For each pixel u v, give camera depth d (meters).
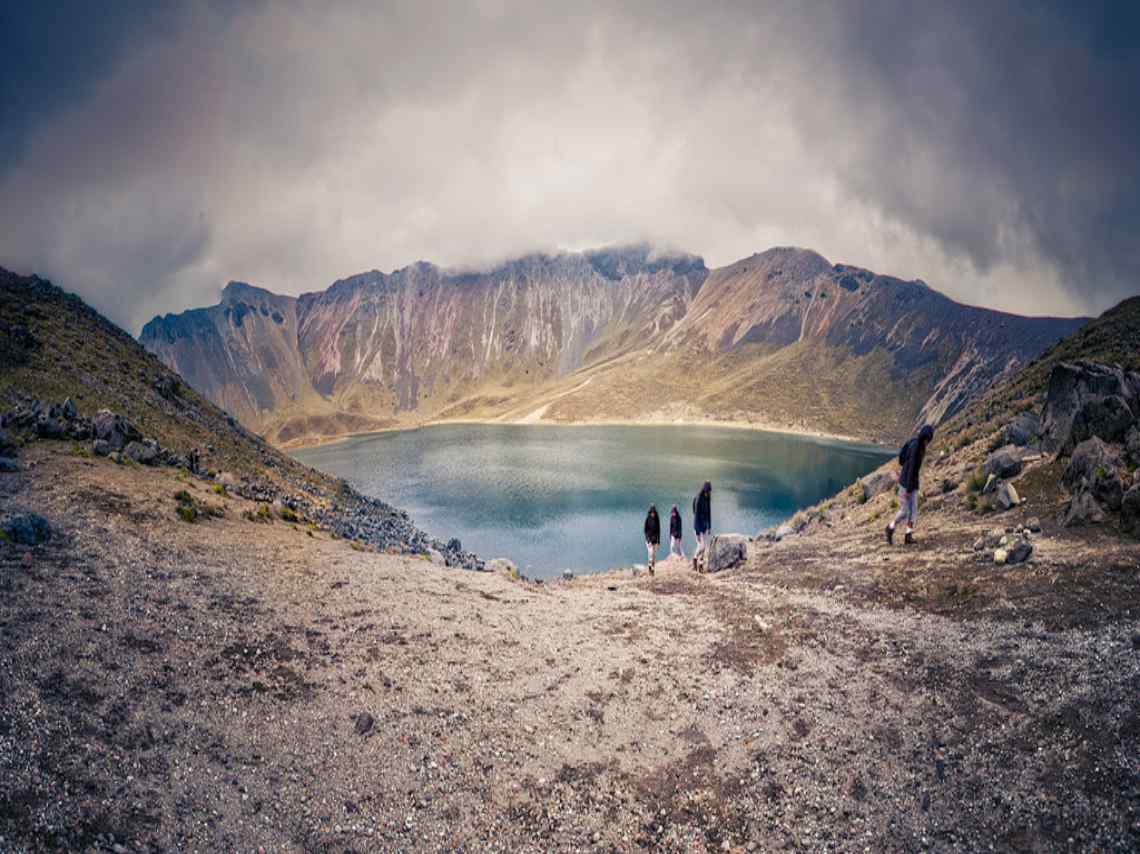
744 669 11.71
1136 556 12.39
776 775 8.63
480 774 8.78
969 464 24.36
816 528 28.50
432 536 79.00
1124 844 6.32
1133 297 40.66
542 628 14.33
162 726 8.59
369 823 7.64
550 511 96.56
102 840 6.41
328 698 10.21
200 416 53.25
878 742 8.95
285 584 15.25
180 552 15.79
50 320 49.38
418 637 13.14
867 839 7.30
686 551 70.44
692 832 7.77
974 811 7.32
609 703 10.78
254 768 8.23
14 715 7.90
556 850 7.46
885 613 13.28
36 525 14.24
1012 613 11.69
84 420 27.25
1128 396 18.12
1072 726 8.20
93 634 10.49
